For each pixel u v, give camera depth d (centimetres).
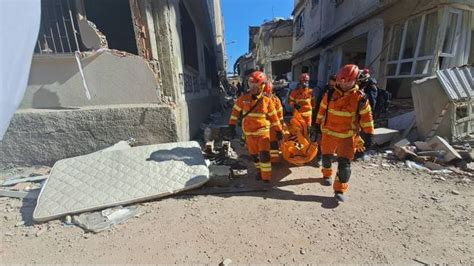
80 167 399
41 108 501
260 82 379
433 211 312
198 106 863
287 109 994
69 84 504
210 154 534
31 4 212
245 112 396
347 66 327
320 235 273
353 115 334
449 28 689
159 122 510
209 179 396
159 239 275
